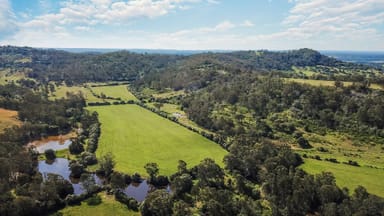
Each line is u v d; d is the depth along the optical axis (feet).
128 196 278.46
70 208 259.60
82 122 526.57
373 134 424.87
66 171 346.54
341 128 453.58
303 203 247.50
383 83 563.07
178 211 233.35
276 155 347.77
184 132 506.89
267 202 268.21
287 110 527.40
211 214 235.40
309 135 441.27
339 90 530.68
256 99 571.28
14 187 282.15
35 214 245.24
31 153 367.25
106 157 339.77
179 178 290.15
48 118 521.65
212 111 583.17
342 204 238.07
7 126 448.65
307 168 334.24
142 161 373.20
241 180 292.61
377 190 283.38
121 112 647.15
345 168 334.85
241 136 420.36
